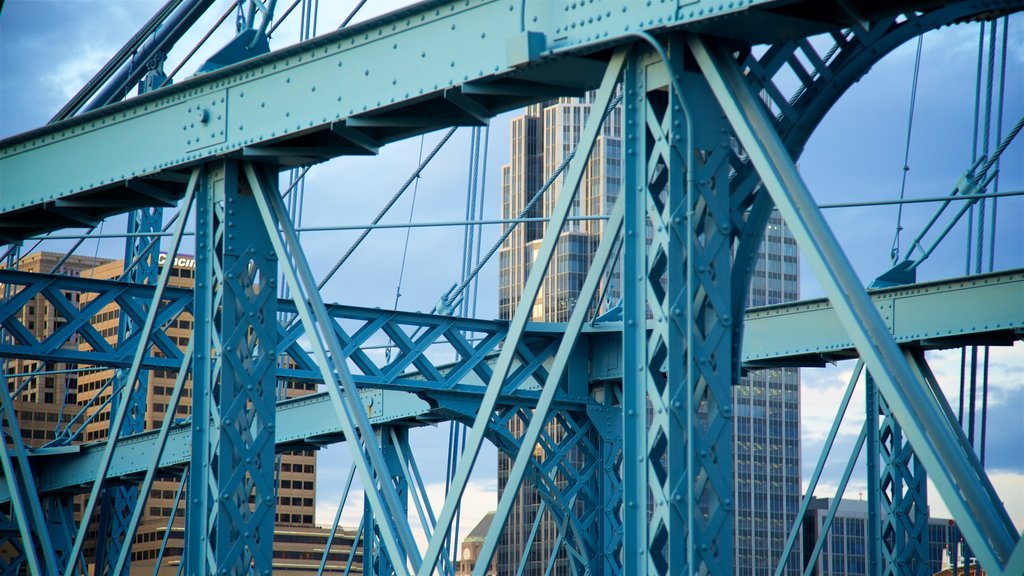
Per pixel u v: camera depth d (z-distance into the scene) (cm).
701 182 1429
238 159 1964
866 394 2947
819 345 2977
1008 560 1176
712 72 1412
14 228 2414
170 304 3100
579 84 1639
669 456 1373
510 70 1594
